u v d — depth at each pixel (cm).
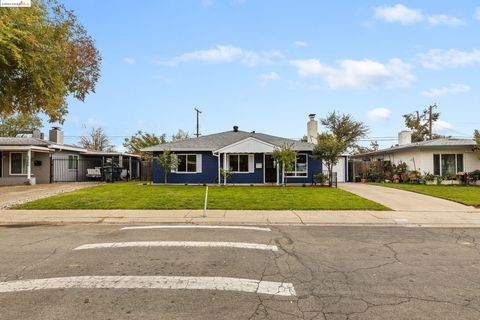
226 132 3106
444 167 2555
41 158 2753
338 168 2950
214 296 466
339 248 735
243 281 524
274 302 447
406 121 4791
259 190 1938
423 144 2538
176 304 439
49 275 552
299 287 501
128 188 2042
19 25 1412
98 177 3108
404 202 1466
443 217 1142
